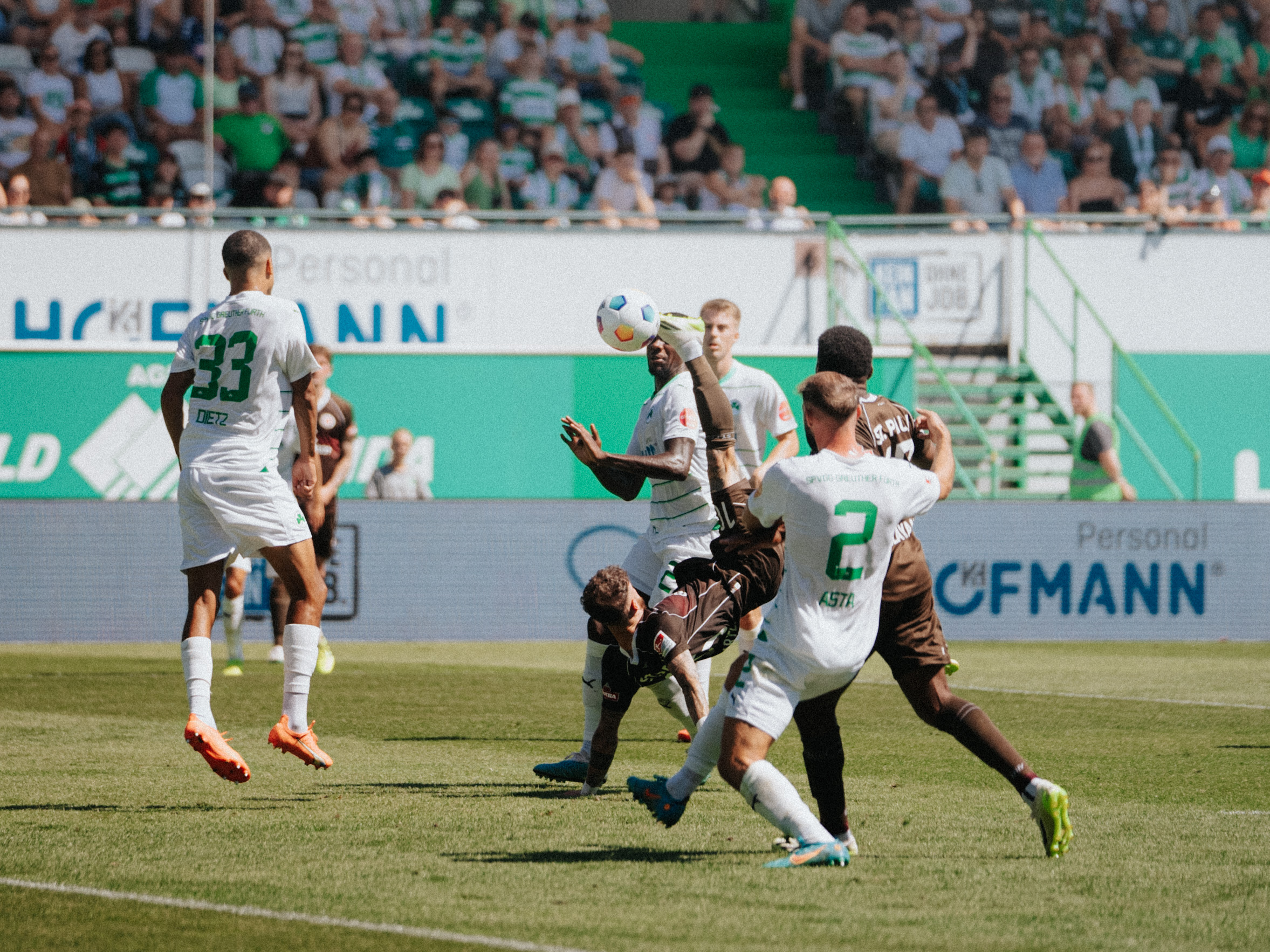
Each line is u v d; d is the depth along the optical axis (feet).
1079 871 55.67
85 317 202.59
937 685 57.77
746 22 304.71
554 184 242.78
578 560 175.52
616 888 52.31
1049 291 226.38
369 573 172.24
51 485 180.86
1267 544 182.09
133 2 239.91
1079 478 209.26
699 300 213.25
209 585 69.26
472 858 57.26
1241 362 227.61
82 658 150.30
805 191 262.06
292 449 121.29
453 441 187.21
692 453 73.26
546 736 95.09
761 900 50.60
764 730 54.54
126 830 62.23
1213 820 66.64
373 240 208.13
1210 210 239.30
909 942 45.47
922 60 266.36
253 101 236.84
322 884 52.75
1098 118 262.88
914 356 196.03
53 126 232.73
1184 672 140.77
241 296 69.67
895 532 56.03
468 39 253.85
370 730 97.09
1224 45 270.87
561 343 211.41
